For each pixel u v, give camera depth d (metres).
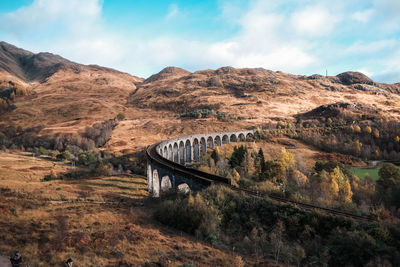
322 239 31.30
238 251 30.16
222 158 109.50
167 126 197.75
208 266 24.03
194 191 49.12
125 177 86.50
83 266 20.50
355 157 113.62
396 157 109.44
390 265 24.31
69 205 42.91
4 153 122.25
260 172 76.94
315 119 184.38
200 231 33.94
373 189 65.50
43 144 157.12
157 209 44.69
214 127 188.25
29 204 38.19
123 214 40.19
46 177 73.94
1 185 51.94
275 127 173.88
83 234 27.64
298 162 94.00
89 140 157.88
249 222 36.41
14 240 23.33
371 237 27.75
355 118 165.75
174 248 28.11
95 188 64.31
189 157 132.75
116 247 25.92
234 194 42.00
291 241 32.44
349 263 26.70
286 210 36.50
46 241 24.41
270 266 25.91
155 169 73.44
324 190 60.78
